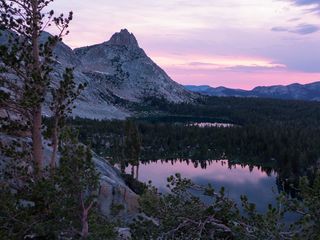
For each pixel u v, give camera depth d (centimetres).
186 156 13900
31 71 1684
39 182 1302
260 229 1009
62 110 1730
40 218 1286
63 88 1714
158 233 1141
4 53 1609
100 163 3909
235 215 1095
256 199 7712
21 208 1297
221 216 1136
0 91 1616
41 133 1741
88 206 1358
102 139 13738
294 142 13125
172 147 14612
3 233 1190
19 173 1611
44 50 1730
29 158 1717
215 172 11119
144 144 14838
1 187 1409
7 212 1245
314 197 1020
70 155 1366
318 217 1005
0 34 1655
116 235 1362
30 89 1650
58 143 1584
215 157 13662
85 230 1311
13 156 1652
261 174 10931
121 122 16938
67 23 1764
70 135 1399
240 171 11388
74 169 1326
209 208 1145
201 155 13650
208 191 1188
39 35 1723
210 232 1141
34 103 1608
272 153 12975
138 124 17350
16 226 1241
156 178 9831
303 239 950
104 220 1427
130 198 2959
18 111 1720
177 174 1245
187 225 1154
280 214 1040
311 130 16250
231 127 17038
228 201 1163
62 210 1265
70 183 1309
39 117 1712
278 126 19525
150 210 1188
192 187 1227
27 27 1694
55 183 1322
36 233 1263
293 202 1062
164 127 17425
